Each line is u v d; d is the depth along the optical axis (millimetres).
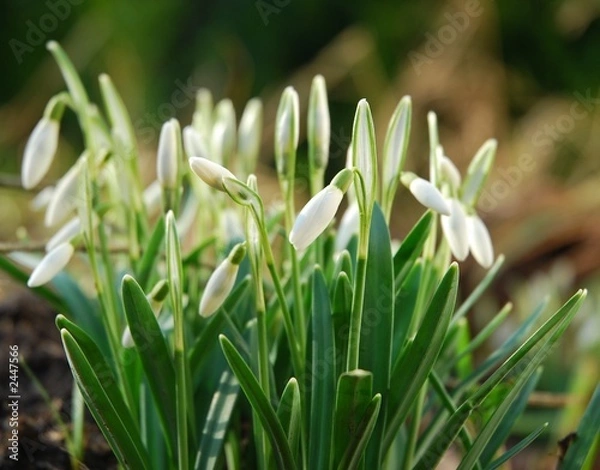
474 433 546
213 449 488
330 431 468
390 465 521
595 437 499
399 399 470
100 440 588
